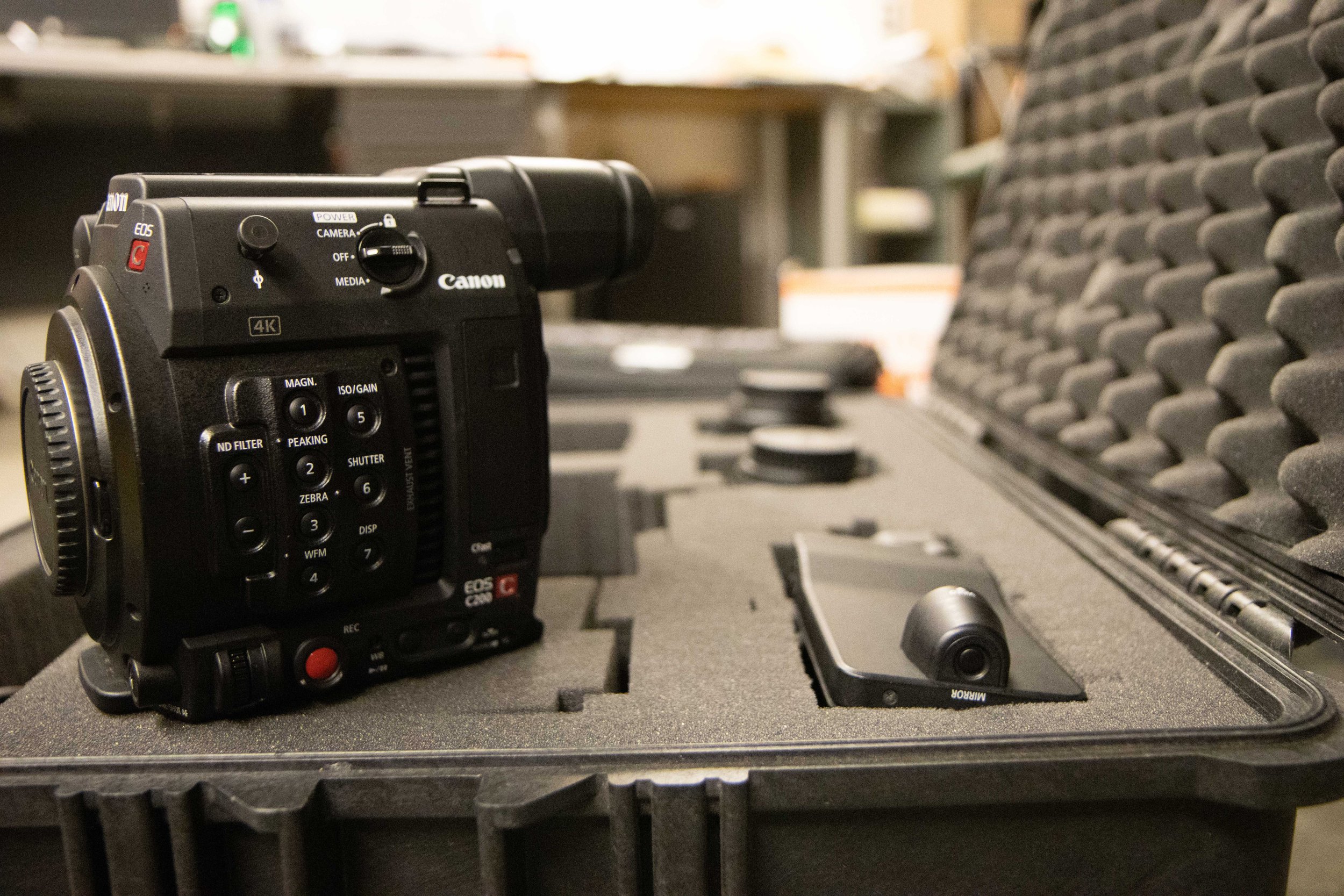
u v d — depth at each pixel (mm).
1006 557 642
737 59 2100
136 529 396
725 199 2252
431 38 2320
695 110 2268
